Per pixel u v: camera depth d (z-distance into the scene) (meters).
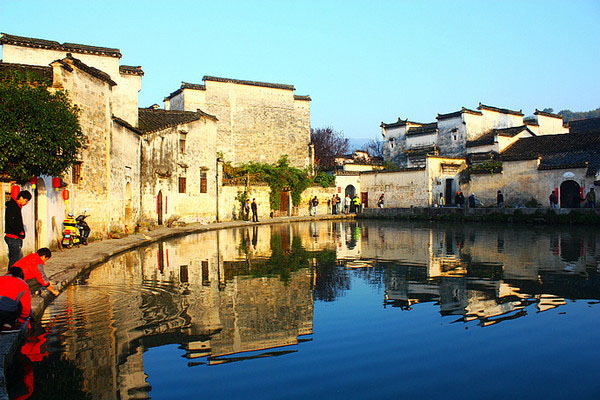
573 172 31.30
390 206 42.22
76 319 7.55
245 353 6.12
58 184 14.48
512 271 11.96
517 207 33.66
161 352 6.14
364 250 16.88
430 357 5.95
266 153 42.22
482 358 5.89
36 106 11.17
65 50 22.53
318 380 5.29
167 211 27.78
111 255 14.82
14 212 9.70
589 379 5.25
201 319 7.64
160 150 26.89
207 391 5.01
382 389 5.04
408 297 9.20
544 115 48.25
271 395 4.92
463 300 8.90
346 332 6.98
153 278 11.09
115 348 6.27
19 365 5.70
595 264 12.93
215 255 15.41
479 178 36.75
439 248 17.28
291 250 16.95
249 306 8.49
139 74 24.72
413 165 46.38
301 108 44.16
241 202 35.81
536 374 5.39
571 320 7.46
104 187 18.95
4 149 10.79
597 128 50.22
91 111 17.77
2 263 11.34
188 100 39.25
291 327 7.24
